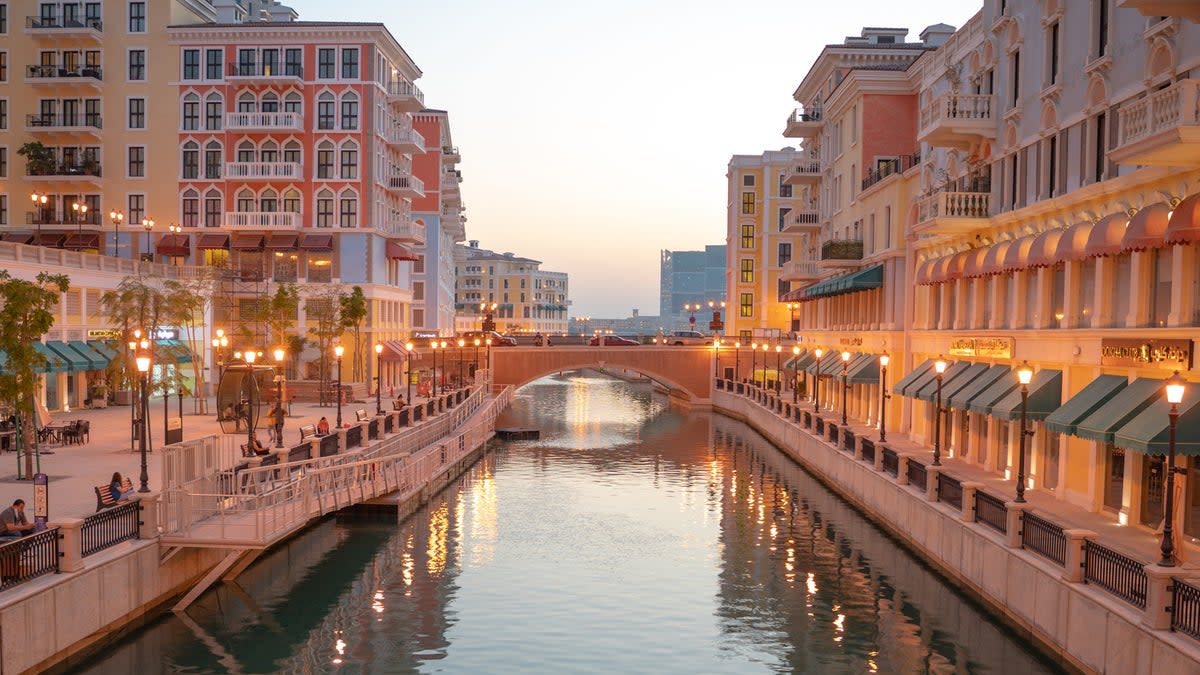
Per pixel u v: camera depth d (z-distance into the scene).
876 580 25.69
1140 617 15.66
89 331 46.31
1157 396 21.17
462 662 19.84
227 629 21.61
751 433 62.44
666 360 80.06
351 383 60.69
